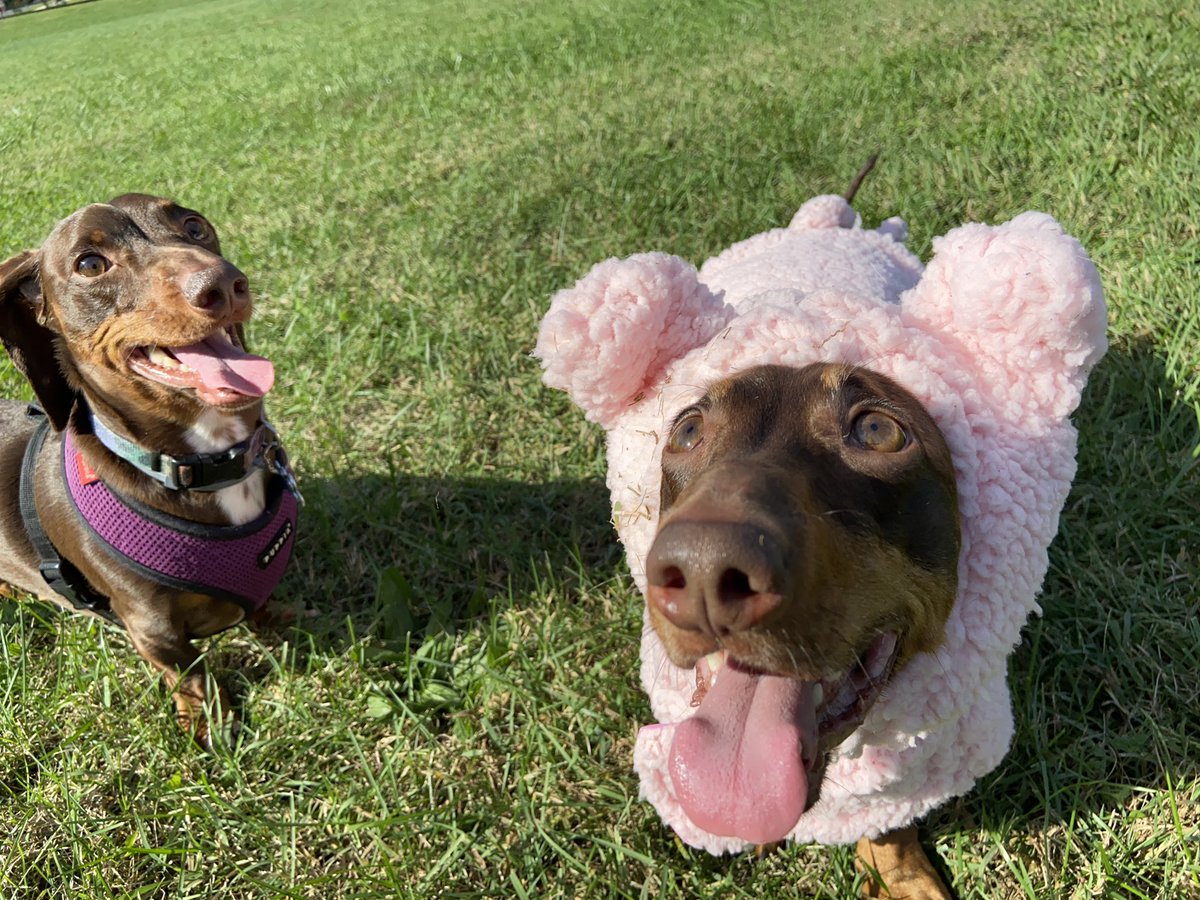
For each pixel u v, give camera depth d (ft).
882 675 0.80
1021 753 1.13
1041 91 2.63
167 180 3.62
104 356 1.23
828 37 3.97
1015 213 2.12
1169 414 1.49
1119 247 1.90
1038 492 0.88
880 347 0.88
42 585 1.42
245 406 1.22
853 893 1.02
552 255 2.30
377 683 1.34
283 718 1.33
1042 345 0.88
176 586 1.26
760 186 2.46
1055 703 1.16
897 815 1.00
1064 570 1.32
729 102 3.22
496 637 1.38
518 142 3.18
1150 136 2.21
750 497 0.67
